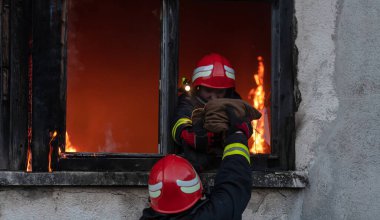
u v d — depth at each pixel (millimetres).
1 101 3266
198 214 2502
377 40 3682
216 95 3420
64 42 3338
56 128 3297
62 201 3264
